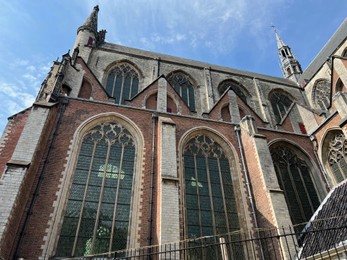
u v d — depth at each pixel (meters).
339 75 30.94
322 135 26.66
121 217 17.47
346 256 12.26
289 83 48.44
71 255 15.30
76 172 18.73
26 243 14.67
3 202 14.28
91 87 26.89
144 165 19.86
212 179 21.55
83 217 16.89
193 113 29.67
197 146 23.27
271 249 17.56
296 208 22.59
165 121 21.83
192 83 39.34
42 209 16.08
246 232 18.81
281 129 30.16
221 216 19.61
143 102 26.42
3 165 17.72
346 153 24.34
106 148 20.61
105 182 18.81
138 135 21.69
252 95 41.16
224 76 41.94
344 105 23.64
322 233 15.99
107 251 15.98
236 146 24.06
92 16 44.03
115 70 36.41
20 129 19.70
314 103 43.53
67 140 19.75
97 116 21.77
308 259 14.28
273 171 20.72
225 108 28.77
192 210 19.33
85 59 35.22
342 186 19.00
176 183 17.91
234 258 17.64
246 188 21.31
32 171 16.69
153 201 18.09
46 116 19.11
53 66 25.02
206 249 17.53
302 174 25.33
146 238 16.50
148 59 39.19
